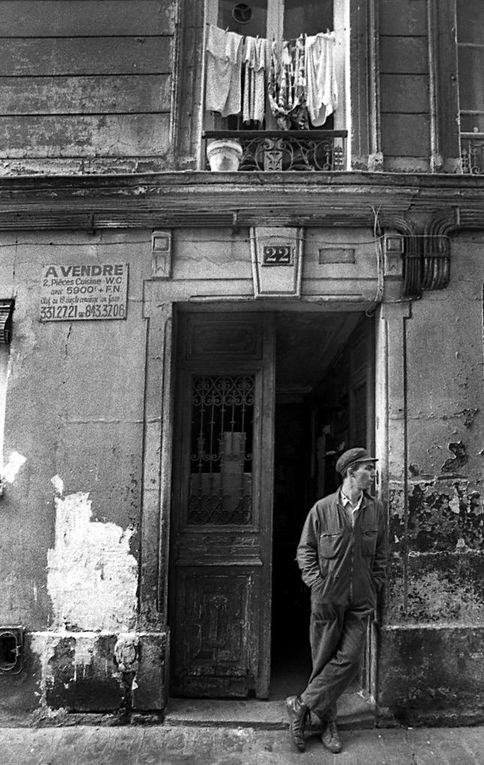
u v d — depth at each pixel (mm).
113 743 3822
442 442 4293
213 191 4340
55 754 3689
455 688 4051
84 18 4816
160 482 4266
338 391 5922
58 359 4410
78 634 4125
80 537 4238
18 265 4520
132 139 4680
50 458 4320
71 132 4711
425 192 4379
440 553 4188
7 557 4230
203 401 4660
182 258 4449
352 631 3779
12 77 4789
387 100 4688
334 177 4316
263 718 4074
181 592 4426
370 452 4578
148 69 4742
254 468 4566
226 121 4918
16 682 4102
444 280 4387
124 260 4477
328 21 5012
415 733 3936
